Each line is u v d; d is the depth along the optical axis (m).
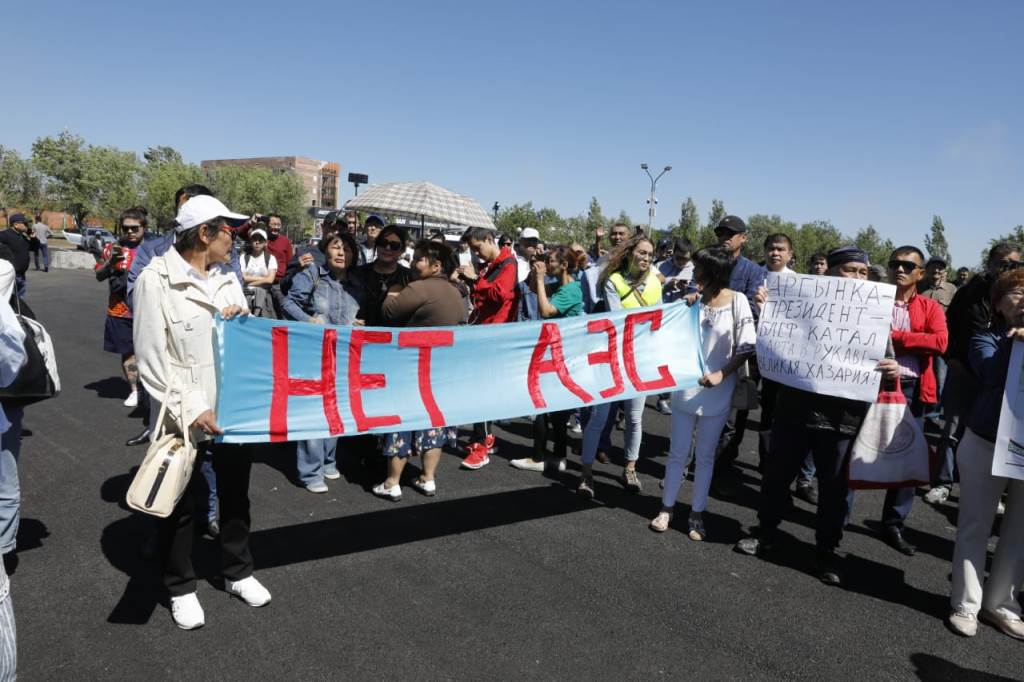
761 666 2.83
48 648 2.67
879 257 65.31
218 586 3.23
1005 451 2.95
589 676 2.68
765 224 71.25
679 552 3.92
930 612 3.39
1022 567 3.24
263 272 6.57
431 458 4.57
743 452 6.22
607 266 4.85
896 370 3.45
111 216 48.34
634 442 4.86
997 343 3.21
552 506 4.54
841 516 3.61
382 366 3.52
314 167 131.62
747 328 3.98
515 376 3.96
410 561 3.60
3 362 2.63
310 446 4.46
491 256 5.39
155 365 2.69
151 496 2.51
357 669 2.64
